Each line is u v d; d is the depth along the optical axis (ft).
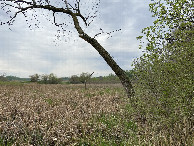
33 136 19.53
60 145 18.71
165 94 21.25
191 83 18.99
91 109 31.35
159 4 26.13
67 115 26.07
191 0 24.35
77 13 37.58
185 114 18.99
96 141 20.31
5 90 59.11
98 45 34.17
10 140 19.33
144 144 18.01
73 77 140.15
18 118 24.27
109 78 155.43
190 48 19.97
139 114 26.78
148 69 24.26
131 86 32.78
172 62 21.71
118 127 23.24
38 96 48.03
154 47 23.72
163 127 21.11
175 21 25.08
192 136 18.08
